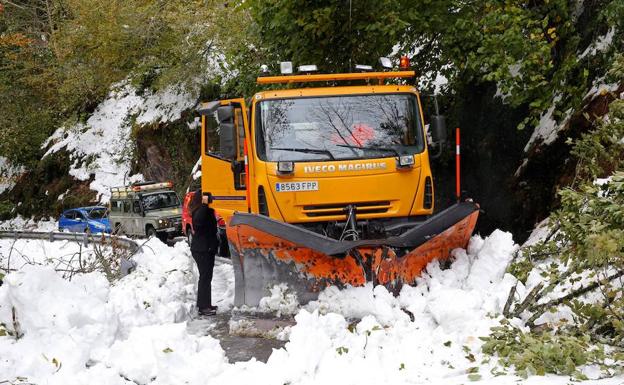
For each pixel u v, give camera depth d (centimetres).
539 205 1203
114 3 2972
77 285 742
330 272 786
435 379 558
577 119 1155
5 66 3716
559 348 546
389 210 913
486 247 820
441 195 1452
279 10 1319
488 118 1395
